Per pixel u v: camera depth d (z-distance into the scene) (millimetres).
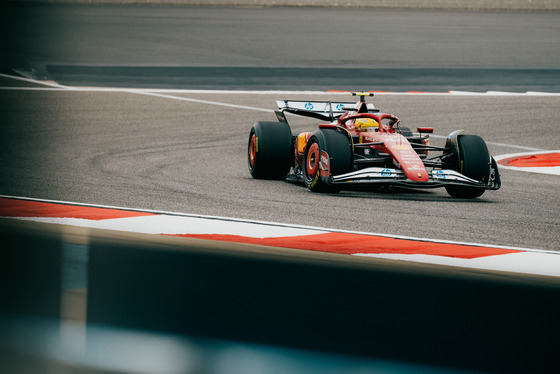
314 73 54438
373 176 20062
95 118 38094
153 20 82500
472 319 10594
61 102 41938
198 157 29094
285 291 11547
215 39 69625
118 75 51219
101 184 21828
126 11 90625
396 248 15016
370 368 8695
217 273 12461
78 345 9125
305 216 18078
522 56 65125
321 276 12516
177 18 85125
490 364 8945
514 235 16859
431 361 8969
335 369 8633
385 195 22047
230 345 9250
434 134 37812
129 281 11805
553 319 10742
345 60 60438
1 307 10359
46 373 8375
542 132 39094
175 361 8766
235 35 72500
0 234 14797
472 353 9273
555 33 80375
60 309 10367
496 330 10156
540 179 26656
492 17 95438
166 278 12039
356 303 11102
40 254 13352
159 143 32375
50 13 84500
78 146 30344
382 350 9258
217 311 10477
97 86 47312
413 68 58031
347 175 20438
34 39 64938
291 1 103125
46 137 32250
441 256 14484
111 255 13430
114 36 69125
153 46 64188
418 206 20141
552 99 48188
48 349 8984
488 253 14945
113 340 9320
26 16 80688
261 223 16969
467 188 21859
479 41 73000
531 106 45844
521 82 53844
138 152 29547
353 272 12914
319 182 21344
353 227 17000
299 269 12930
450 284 12422
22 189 20438
